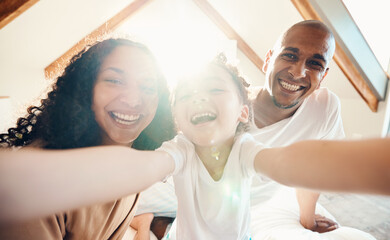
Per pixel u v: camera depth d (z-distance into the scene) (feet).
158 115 2.11
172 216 3.93
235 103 1.51
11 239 1.19
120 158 0.85
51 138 1.56
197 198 1.74
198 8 8.52
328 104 3.17
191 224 1.77
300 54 2.74
